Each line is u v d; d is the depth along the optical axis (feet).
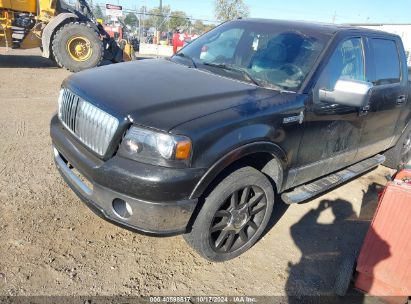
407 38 121.90
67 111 10.16
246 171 9.55
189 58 12.84
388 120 15.05
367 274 9.23
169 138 8.01
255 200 10.14
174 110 8.63
